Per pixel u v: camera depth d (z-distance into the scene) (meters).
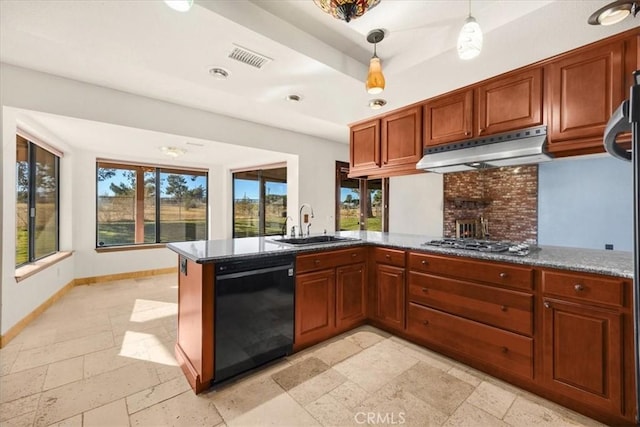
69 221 4.33
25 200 3.34
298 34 1.87
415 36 1.94
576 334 1.69
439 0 1.60
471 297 2.16
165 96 3.23
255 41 1.75
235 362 2.01
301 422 1.63
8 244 2.59
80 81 2.82
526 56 1.92
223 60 1.96
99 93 2.94
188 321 2.12
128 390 1.90
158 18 1.51
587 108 1.80
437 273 2.37
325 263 2.56
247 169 6.04
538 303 1.85
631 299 1.53
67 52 2.29
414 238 3.12
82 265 4.57
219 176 6.20
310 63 2.01
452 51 1.88
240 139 4.12
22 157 3.29
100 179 4.88
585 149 1.88
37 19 1.50
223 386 1.95
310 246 2.49
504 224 6.72
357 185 6.22
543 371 1.82
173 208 5.70
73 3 1.38
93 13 1.46
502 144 2.15
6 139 2.53
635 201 0.69
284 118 4.08
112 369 2.14
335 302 2.65
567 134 1.88
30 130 3.15
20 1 1.36
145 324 3.00
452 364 2.23
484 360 2.10
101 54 1.88
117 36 1.67
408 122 2.82
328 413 1.70
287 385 1.96
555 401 1.80
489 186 6.87
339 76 2.19
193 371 1.97
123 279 4.92
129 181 5.19
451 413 1.70
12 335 2.65
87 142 4.02
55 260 3.68
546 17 1.51
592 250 2.28
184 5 1.21
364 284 2.89
